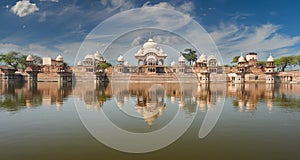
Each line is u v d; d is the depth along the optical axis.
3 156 8.77
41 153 9.07
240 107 20.11
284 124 13.75
